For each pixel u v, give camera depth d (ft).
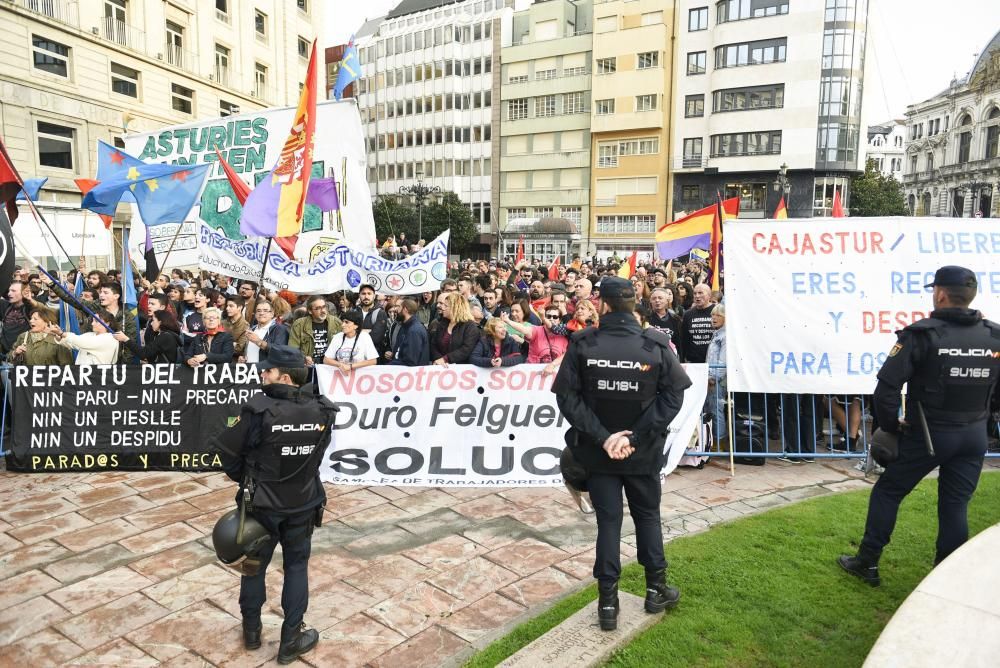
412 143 195.31
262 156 30.17
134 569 13.79
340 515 16.83
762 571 13.47
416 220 169.37
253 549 10.46
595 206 166.71
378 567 14.06
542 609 12.46
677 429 19.13
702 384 19.25
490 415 19.03
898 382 12.19
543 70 171.42
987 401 12.16
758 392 20.93
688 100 153.79
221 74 113.91
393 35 195.83
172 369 19.67
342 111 28.66
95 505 17.10
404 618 12.16
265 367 10.85
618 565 11.10
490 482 18.80
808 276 20.61
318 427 10.89
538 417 18.94
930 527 15.56
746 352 20.65
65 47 85.25
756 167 147.33
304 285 27.68
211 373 19.74
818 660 10.52
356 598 12.82
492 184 181.88
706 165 152.35
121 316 23.58
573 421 11.04
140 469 19.75
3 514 16.47
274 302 25.03
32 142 80.94
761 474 20.18
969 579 9.66
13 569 13.73
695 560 13.98
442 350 21.44
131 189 24.27
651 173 159.02
